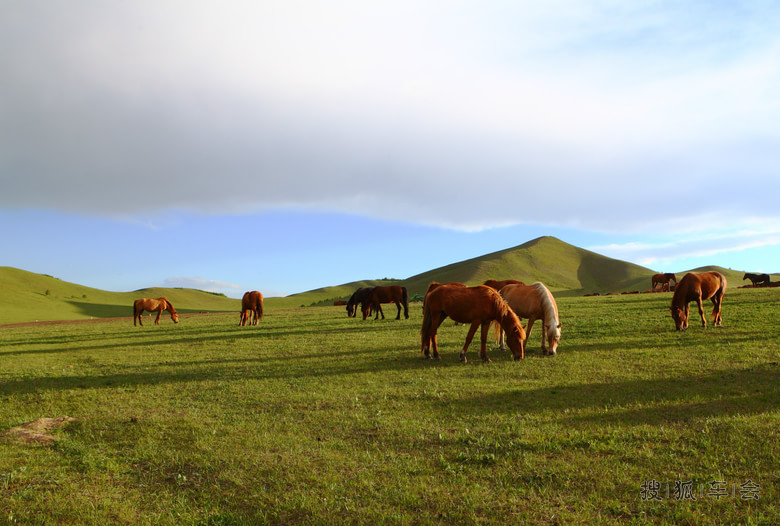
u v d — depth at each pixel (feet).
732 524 13.20
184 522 15.01
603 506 14.56
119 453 21.56
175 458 20.38
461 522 14.07
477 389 30.19
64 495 17.07
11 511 15.83
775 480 15.37
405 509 15.05
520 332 39.75
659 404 24.76
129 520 15.16
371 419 24.82
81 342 79.15
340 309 140.36
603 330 55.42
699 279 50.98
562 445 19.61
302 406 28.50
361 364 41.55
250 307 94.17
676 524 13.47
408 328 70.33
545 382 31.30
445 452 19.81
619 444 19.17
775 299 78.07
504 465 17.89
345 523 14.37
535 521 13.91
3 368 51.11
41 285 363.97
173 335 81.46
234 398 31.40
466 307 39.60
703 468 16.67
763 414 21.44
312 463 19.15
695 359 36.01
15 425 26.63
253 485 17.38
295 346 56.29
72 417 28.04
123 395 33.86
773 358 34.96
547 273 478.18
